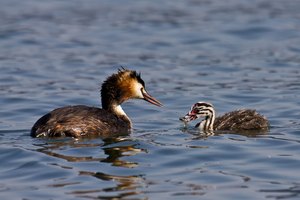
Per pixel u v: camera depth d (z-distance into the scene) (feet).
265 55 83.35
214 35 94.94
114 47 88.74
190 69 76.74
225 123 52.80
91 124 49.11
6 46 88.79
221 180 40.14
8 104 62.03
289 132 51.13
